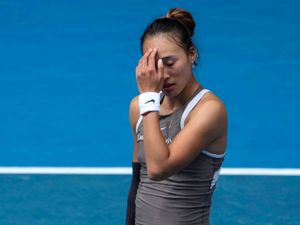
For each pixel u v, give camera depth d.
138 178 12.83
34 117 28.00
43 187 22.73
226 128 11.82
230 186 22.59
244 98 28.98
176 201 11.73
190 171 11.62
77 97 29.47
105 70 31.58
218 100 11.67
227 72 30.95
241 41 33.66
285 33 34.38
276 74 30.88
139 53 32.94
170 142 11.68
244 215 20.86
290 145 25.66
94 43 33.94
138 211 12.21
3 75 31.23
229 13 36.22
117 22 35.75
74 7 37.47
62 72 31.50
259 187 22.55
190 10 36.50
